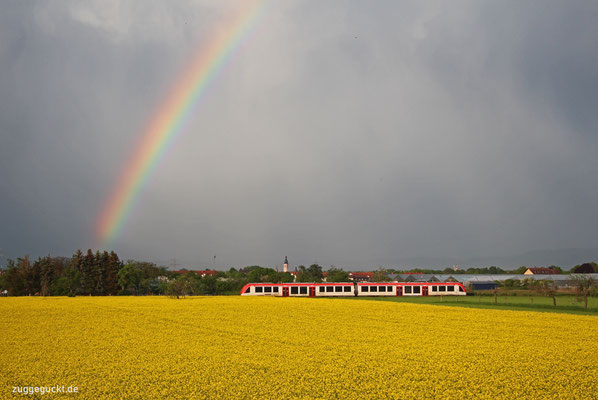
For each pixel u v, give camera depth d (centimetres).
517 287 14775
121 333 4328
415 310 6681
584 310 7294
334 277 18450
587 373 2883
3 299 9444
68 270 14362
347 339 4034
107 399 2345
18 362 3084
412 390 2512
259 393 2452
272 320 5362
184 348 3581
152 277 16150
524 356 3353
